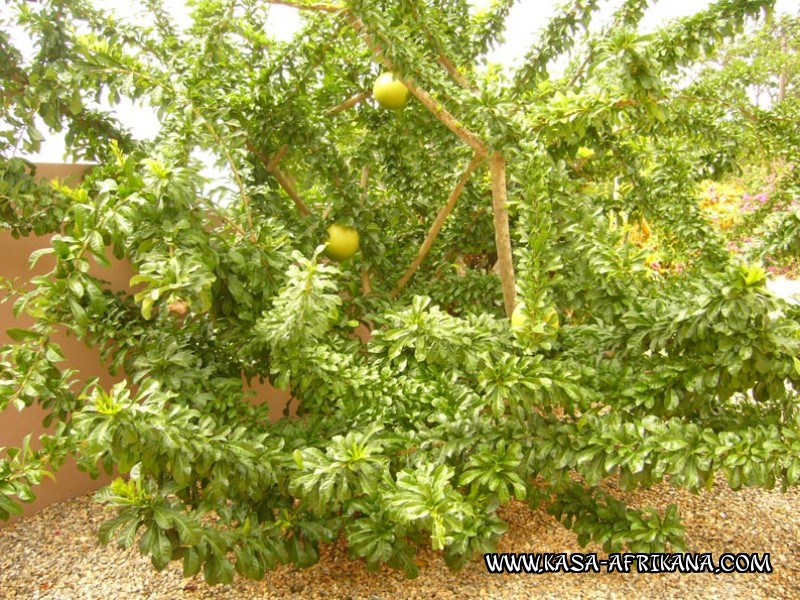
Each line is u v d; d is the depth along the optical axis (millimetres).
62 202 2094
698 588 1986
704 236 2600
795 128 2549
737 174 2887
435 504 1346
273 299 1645
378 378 1831
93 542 2453
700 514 2482
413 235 3078
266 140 2523
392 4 2377
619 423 1682
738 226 3277
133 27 2273
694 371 1627
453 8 2848
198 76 2250
